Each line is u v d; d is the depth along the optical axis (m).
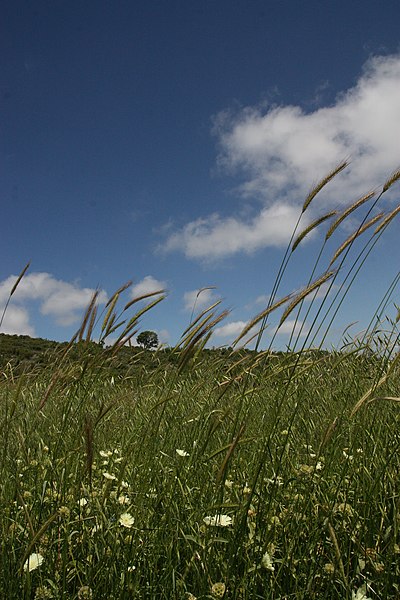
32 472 2.89
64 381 2.94
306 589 2.04
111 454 3.25
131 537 2.28
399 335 3.15
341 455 3.03
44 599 1.99
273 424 2.47
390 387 3.76
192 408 3.92
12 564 2.14
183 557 2.28
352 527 2.30
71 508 2.46
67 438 3.15
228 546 2.28
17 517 2.42
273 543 2.26
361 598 1.98
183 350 2.74
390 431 3.06
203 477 2.86
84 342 2.79
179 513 2.45
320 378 4.59
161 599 2.07
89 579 2.08
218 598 1.94
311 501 2.46
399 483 2.66
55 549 2.28
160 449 3.11
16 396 2.73
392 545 2.21
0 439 2.95
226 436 3.26
